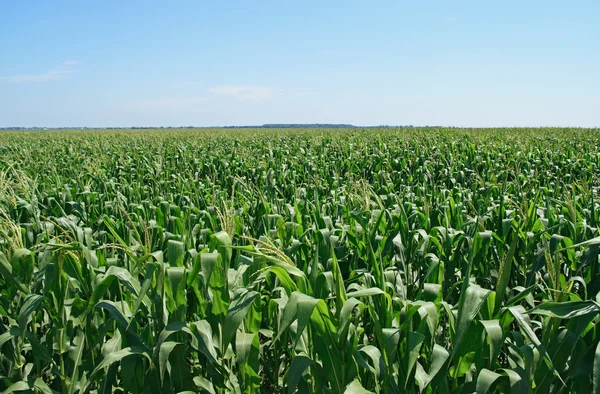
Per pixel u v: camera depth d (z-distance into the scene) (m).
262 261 3.60
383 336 2.73
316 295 3.21
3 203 6.71
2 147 26.69
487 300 2.85
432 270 3.83
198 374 3.79
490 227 5.81
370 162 15.50
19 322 3.15
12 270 3.35
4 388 3.71
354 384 2.59
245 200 8.02
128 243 5.14
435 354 2.69
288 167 15.12
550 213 5.87
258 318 3.28
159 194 9.73
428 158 16.31
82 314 3.42
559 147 18.27
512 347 2.91
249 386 3.07
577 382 2.95
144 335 3.35
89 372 3.50
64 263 3.65
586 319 2.57
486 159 15.70
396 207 6.93
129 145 26.75
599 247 4.21
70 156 19.62
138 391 3.30
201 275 3.34
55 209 7.29
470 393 2.78
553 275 2.96
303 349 3.10
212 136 38.91
